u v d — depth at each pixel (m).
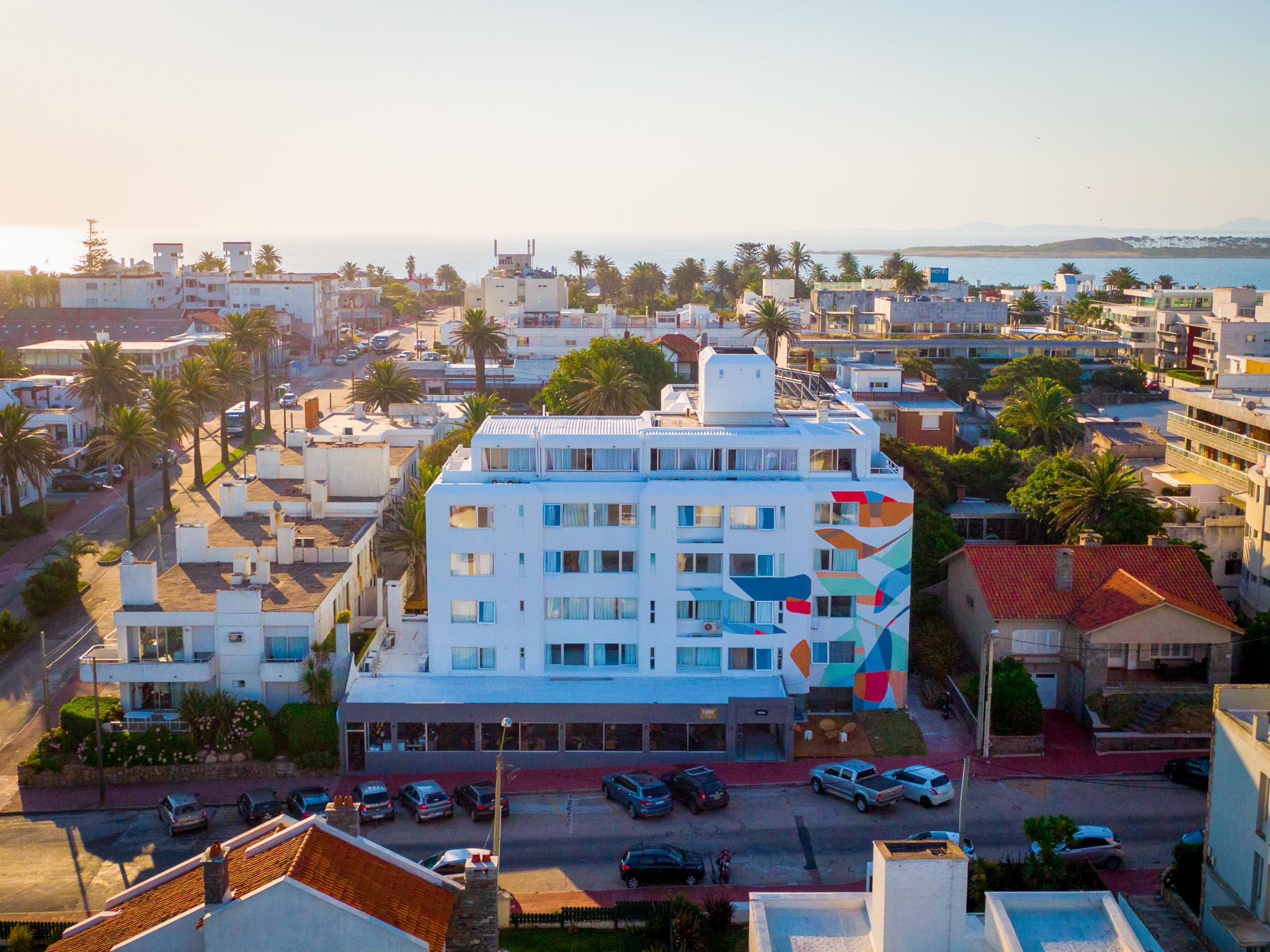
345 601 76.00
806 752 67.62
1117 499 86.81
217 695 67.06
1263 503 82.00
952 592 80.94
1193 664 71.31
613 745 67.75
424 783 61.72
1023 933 36.38
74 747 66.12
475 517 69.31
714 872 55.03
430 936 33.88
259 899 32.78
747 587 70.12
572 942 49.38
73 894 53.72
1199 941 48.44
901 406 130.25
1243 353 178.25
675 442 71.94
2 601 92.56
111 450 106.69
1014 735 67.62
